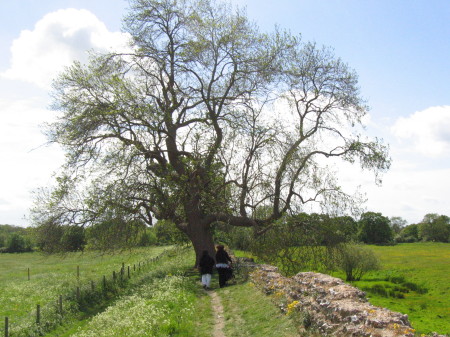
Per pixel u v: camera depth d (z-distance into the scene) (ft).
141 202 79.77
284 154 79.66
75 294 73.05
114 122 81.61
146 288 67.26
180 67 86.58
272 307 39.83
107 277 93.04
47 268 157.58
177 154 86.33
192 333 36.81
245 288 54.60
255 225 80.74
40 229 79.25
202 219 87.71
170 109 85.10
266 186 78.54
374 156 78.84
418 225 524.93
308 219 80.64
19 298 84.43
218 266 63.67
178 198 80.38
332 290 33.01
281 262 81.15
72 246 81.05
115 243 75.31
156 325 38.27
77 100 82.84
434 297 147.84
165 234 102.94
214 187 81.82
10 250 291.99
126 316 44.52
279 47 83.66
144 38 87.25
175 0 86.28
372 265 175.22
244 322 38.50
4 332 54.85
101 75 85.87
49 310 63.82
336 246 80.48
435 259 282.77
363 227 358.23
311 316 31.40
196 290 61.52
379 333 23.58
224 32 83.71
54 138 82.89
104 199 73.92
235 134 81.10
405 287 165.89
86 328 49.83
